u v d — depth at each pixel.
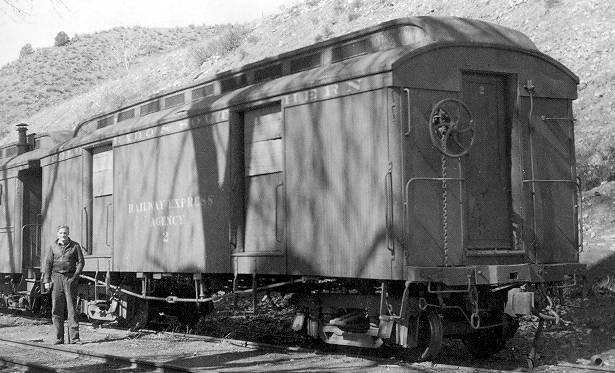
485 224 8.50
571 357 8.70
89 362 9.38
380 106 7.92
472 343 9.20
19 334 12.73
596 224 14.01
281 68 9.91
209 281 11.27
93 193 13.34
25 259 16.00
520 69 8.71
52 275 11.40
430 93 8.07
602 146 16.50
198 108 10.57
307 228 8.81
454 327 8.59
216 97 10.65
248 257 9.65
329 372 7.86
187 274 11.13
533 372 7.87
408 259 7.73
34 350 10.69
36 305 16.03
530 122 8.75
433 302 8.31
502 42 8.62
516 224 8.59
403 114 7.84
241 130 10.03
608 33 19.39
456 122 8.15
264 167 9.62
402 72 7.84
